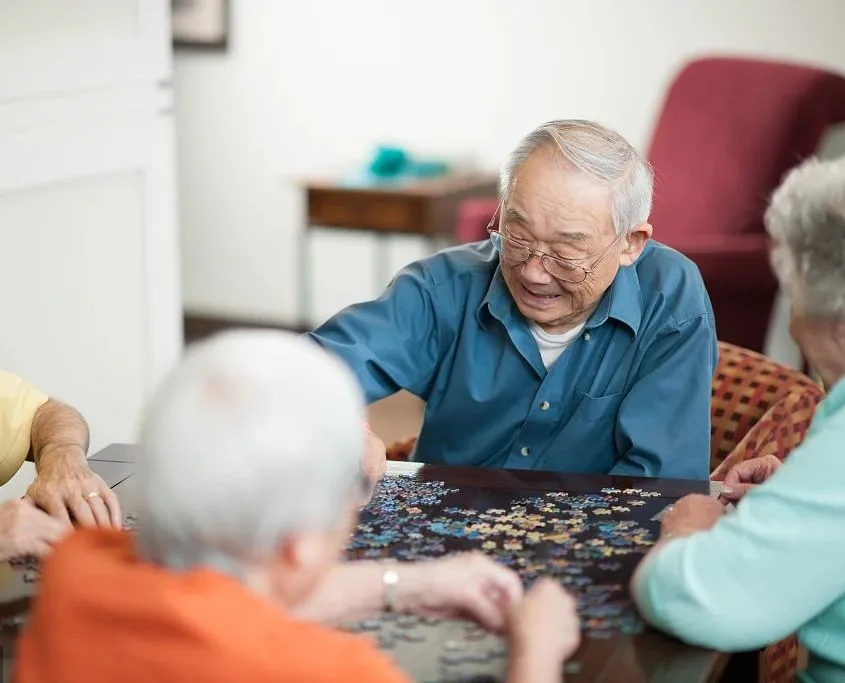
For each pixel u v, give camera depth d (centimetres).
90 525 180
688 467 221
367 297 641
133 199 407
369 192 554
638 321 231
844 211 161
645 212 223
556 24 575
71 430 202
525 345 234
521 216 215
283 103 640
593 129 216
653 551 159
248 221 660
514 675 133
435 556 169
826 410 162
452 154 611
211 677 108
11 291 366
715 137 486
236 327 667
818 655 167
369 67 619
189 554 114
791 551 149
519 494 194
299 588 118
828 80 469
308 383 111
